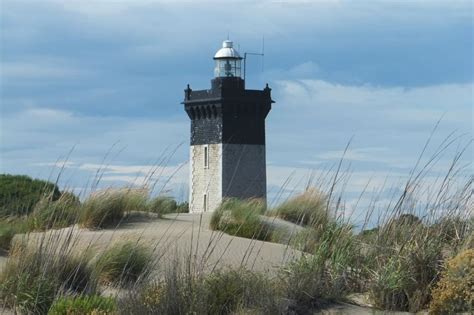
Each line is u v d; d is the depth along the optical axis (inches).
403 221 928.3
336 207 995.9
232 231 1365.7
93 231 1322.6
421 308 824.3
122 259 1019.9
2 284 908.0
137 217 1446.9
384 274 845.8
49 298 890.1
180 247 1162.6
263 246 1200.8
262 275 886.4
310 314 808.9
